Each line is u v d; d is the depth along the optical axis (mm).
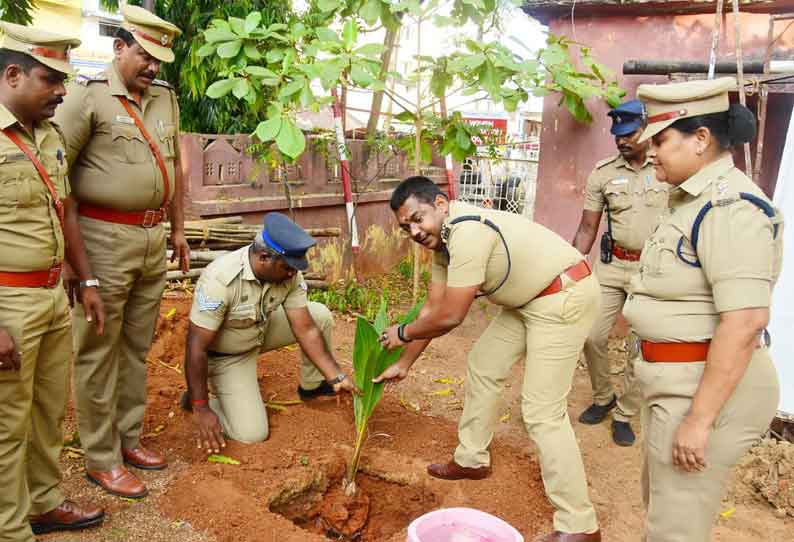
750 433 2111
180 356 4699
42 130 2498
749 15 5305
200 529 2916
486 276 2932
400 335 3135
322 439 3705
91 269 2916
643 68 5379
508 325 3260
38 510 2797
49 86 2367
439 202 2930
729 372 1957
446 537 2328
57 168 2533
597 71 5297
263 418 3688
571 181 6051
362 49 4848
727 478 2146
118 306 3043
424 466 3535
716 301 1984
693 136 2049
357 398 3412
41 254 2455
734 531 3182
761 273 1933
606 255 4184
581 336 2959
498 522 2336
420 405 4387
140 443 3494
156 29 2883
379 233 7875
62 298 2621
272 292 3543
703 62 5066
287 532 2900
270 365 4750
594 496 3463
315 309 4184
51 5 13164
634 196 4016
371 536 3414
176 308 4957
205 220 5770
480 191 9133
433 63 5352
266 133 4609
